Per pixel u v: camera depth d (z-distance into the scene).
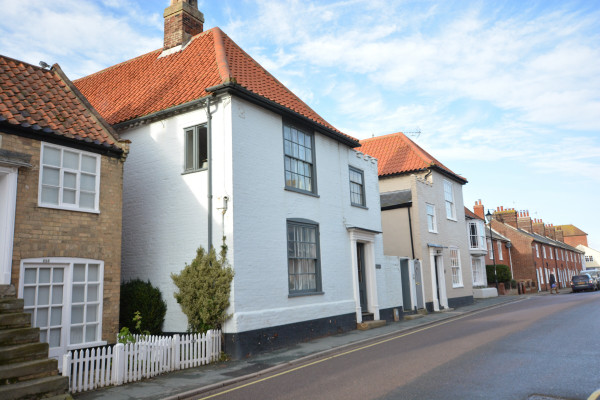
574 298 25.66
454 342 11.48
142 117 13.34
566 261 61.25
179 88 13.58
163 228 12.74
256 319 11.59
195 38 16.33
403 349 11.09
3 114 9.25
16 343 7.43
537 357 8.97
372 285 17.28
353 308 15.82
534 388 6.82
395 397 6.76
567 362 8.40
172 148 12.98
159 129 13.35
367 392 7.16
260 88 13.54
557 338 11.04
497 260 38.94
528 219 52.19
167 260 12.50
